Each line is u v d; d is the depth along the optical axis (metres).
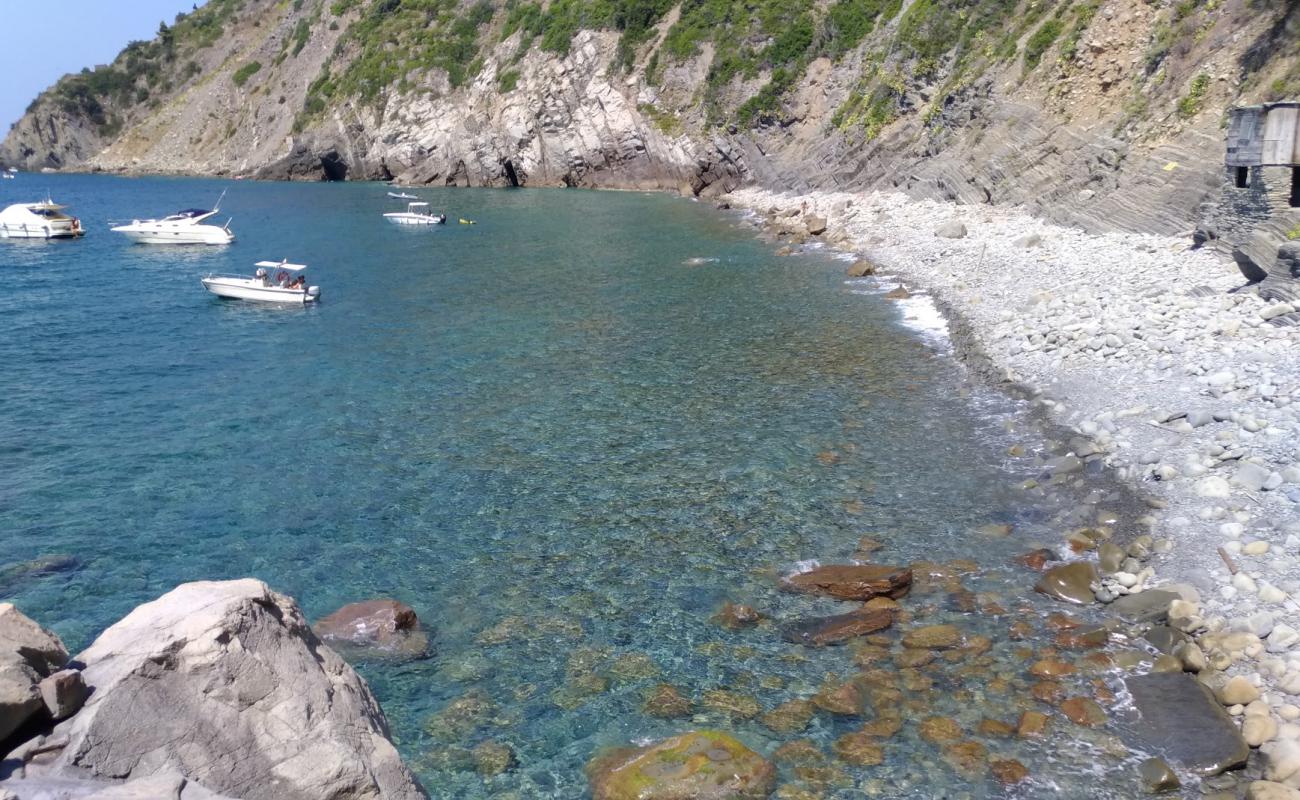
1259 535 13.70
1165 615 12.59
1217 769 9.83
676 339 29.62
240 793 7.32
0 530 16.98
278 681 8.11
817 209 58.91
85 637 13.53
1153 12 38.34
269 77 133.25
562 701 11.83
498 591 14.64
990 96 48.09
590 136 91.50
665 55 87.38
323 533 16.78
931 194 50.91
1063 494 16.81
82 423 22.92
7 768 6.84
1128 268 28.83
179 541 16.55
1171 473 16.08
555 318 33.47
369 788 7.67
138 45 167.62
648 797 9.84
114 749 7.20
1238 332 21.12
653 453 20.05
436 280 42.44
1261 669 11.09
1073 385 21.42
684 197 80.31
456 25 111.12
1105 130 37.78
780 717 11.28
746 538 16.03
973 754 10.38
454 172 101.44
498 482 18.81
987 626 12.90
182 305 37.56
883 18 69.31
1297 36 29.89
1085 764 10.10
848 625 13.06
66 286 42.09
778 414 22.16
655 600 14.18
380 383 25.95
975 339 26.89
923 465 18.77
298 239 58.22
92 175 142.25
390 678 12.41
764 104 75.06
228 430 22.31
